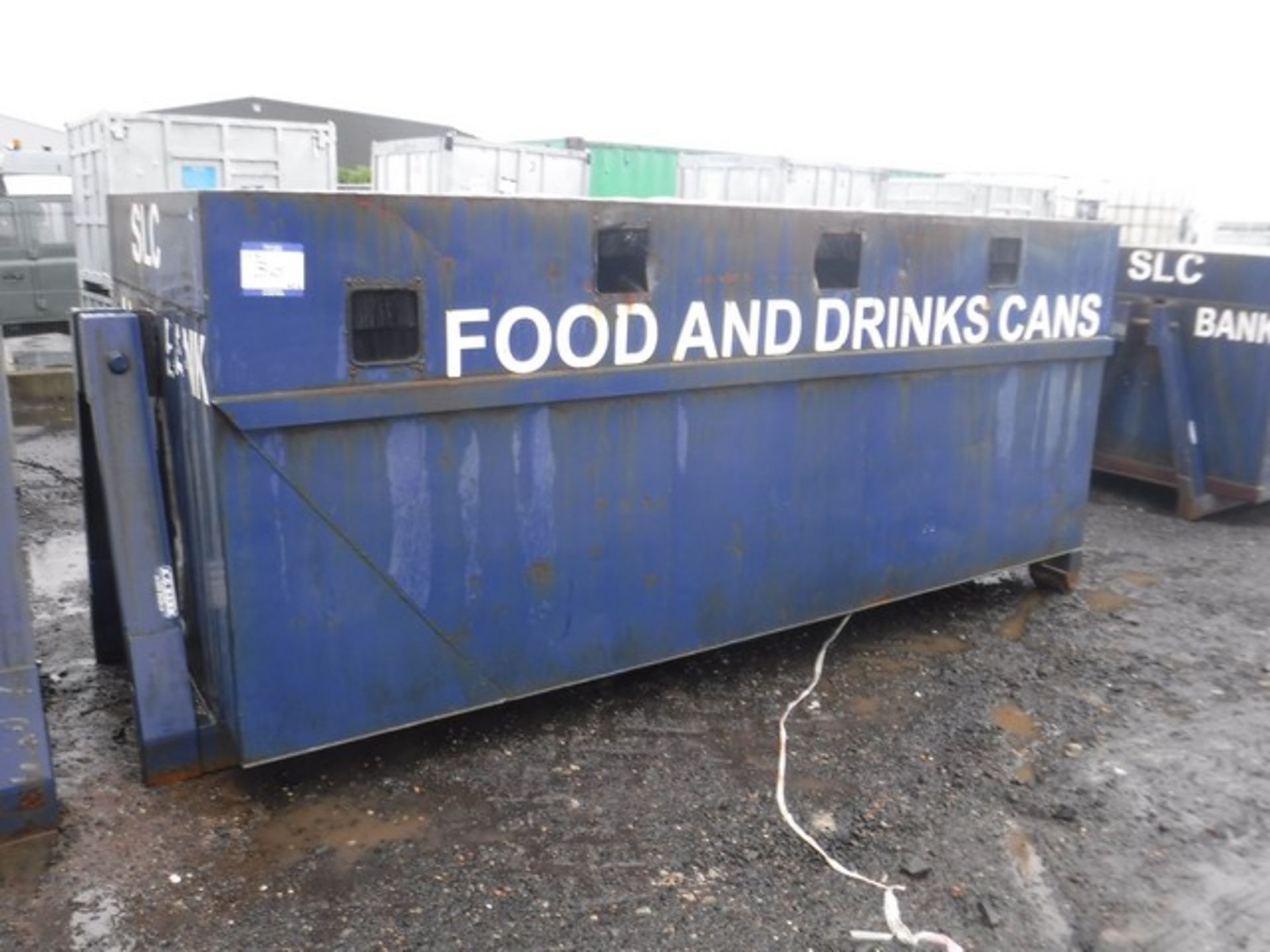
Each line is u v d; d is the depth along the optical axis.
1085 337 5.36
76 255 11.13
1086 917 3.14
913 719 4.31
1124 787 3.87
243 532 3.20
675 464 4.05
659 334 3.88
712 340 4.02
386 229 3.25
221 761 3.61
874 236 4.38
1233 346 7.24
